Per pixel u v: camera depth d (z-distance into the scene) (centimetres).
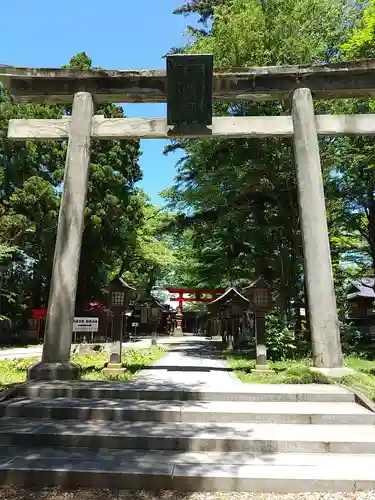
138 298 2462
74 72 977
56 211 2277
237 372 970
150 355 1425
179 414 589
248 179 1464
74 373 816
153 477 429
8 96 2227
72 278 891
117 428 552
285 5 1459
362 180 1794
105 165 2403
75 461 464
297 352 1263
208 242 1995
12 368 1124
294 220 1571
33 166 2405
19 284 2331
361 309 2856
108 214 2370
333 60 1509
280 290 1611
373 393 692
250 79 1001
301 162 945
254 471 443
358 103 1472
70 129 972
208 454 496
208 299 3475
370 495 414
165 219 2708
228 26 1430
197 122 967
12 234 2320
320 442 508
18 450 502
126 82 1000
